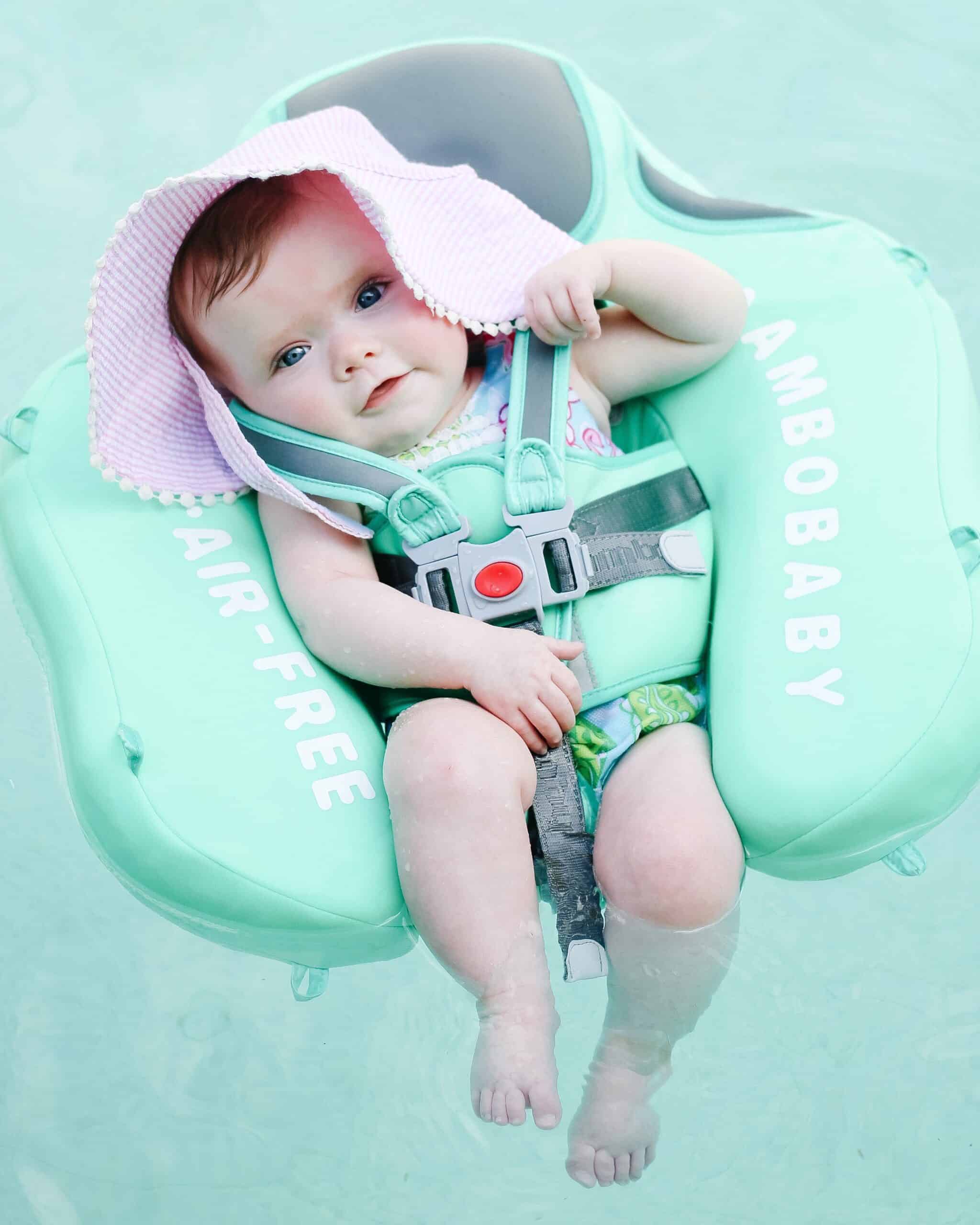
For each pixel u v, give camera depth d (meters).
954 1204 1.23
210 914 1.41
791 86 2.58
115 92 2.63
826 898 1.43
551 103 1.93
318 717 1.51
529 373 1.62
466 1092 1.30
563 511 1.56
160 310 1.60
